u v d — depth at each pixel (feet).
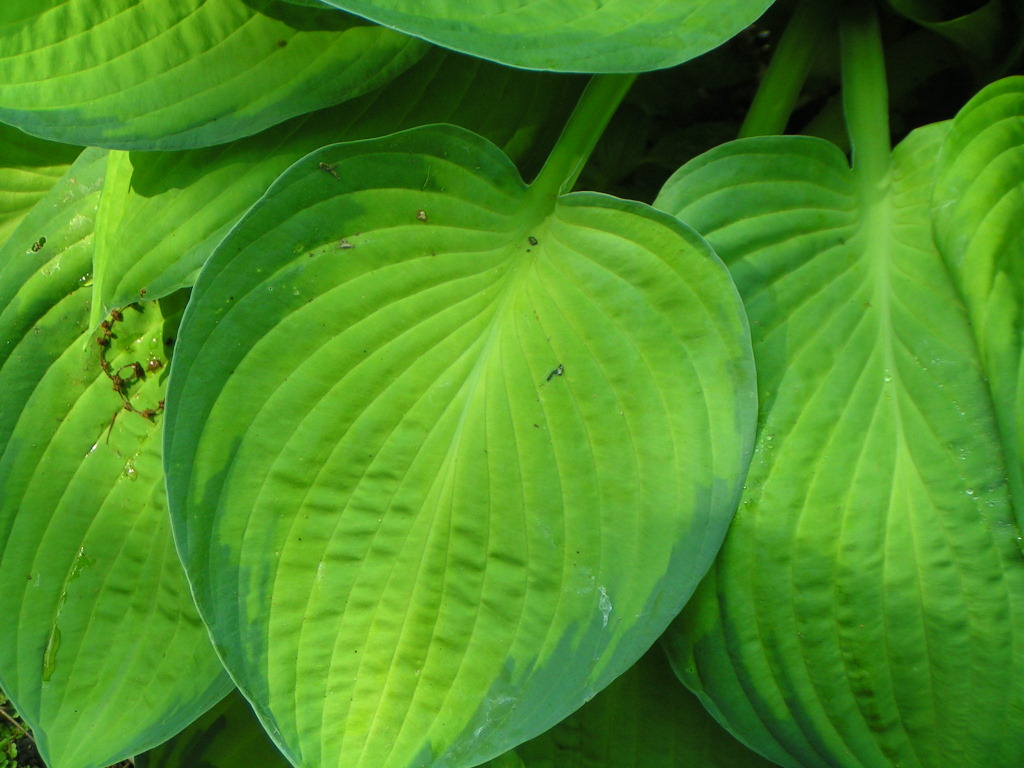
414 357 3.34
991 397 3.30
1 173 3.84
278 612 3.32
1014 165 3.38
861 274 3.39
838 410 3.34
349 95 3.45
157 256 3.45
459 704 3.32
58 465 3.56
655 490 3.30
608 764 3.56
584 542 3.32
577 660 3.30
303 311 3.30
